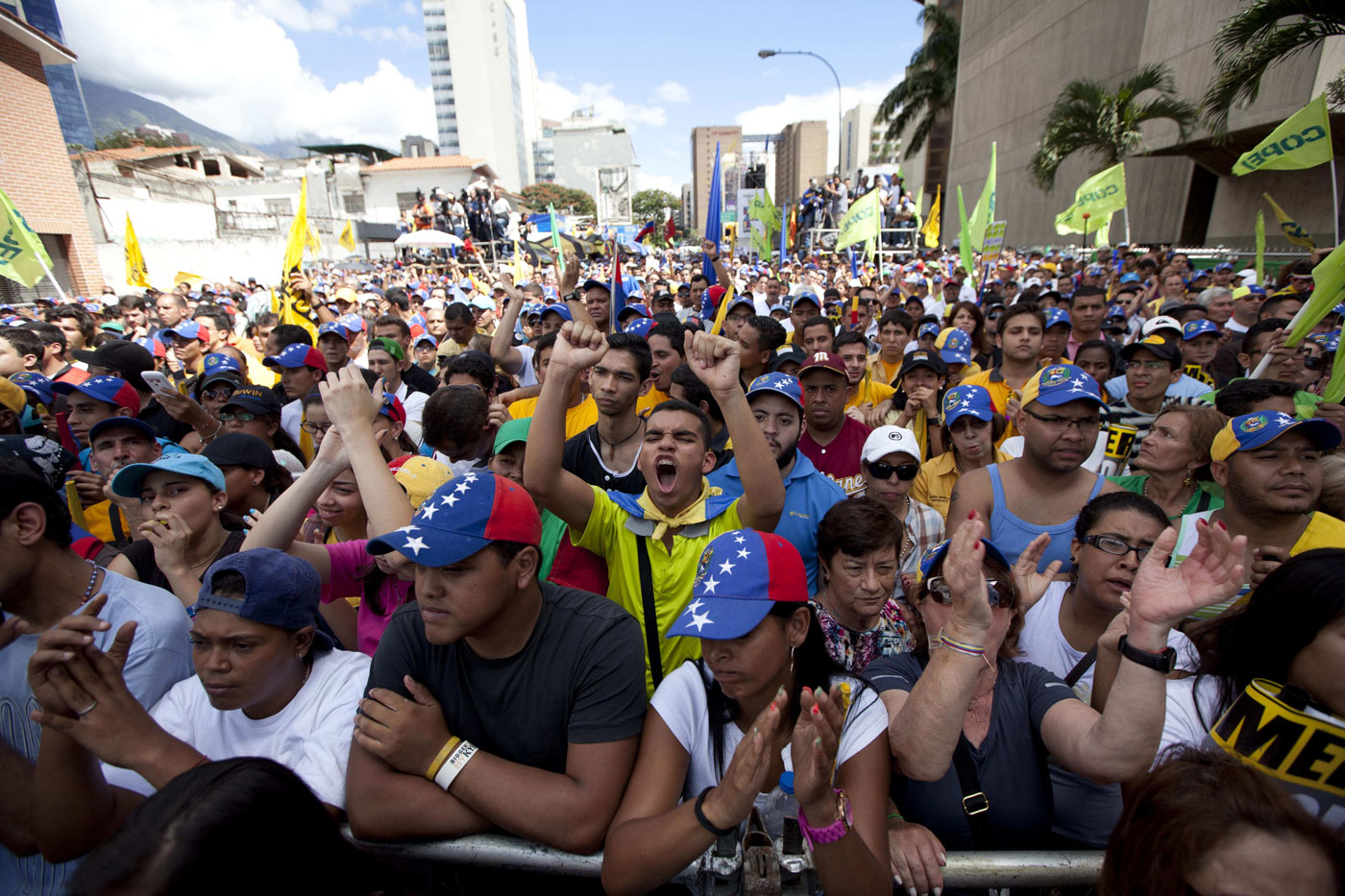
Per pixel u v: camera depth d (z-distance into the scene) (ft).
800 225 107.04
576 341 8.52
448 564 5.31
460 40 424.05
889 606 9.16
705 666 6.45
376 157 214.07
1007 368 17.94
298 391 18.07
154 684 6.89
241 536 9.22
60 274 59.57
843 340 18.88
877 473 11.14
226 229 90.68
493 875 6.47
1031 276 53.16
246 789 3.50
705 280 38.73
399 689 6.18
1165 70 64.64
